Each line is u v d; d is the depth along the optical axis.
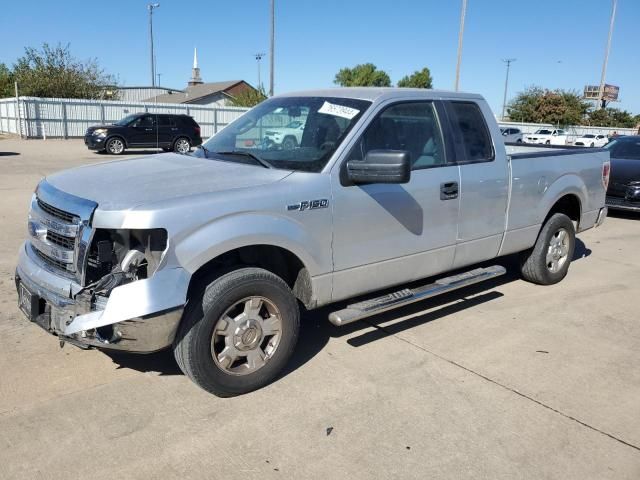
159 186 3.50
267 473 2.95
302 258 3.77
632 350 4.57
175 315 3.23
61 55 44.34
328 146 4.00
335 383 3.88
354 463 3.05
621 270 6.96
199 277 3.55
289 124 4.39
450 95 4.85
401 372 4.06
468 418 3.50
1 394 3.59
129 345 3.24
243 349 3.60
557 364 4.28
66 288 3.31
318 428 3.35
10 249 6.97
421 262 4.58
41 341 4.36
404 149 4.35
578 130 50.28
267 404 3.59
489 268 5.27
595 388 3.93
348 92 4.47
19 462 2.96
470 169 4.83
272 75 29.52
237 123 4.86
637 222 10.47
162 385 3.77
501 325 5.01
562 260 6.24
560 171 5.90
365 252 4.14
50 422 3.31
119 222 3.15
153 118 24.14
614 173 10.46
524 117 54.25
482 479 2.96
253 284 3.53
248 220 3.46
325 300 4.03
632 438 3.35
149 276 3.24
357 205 4.01
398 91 4.45
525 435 3.35
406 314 5.21
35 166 16.98
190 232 3.25
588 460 3.14
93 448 3.09
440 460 3.10
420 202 4.42
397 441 3.25
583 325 5.07
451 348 4.50
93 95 45.16
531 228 5.68
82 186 3.60
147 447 3.12
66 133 32.94
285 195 3.63
